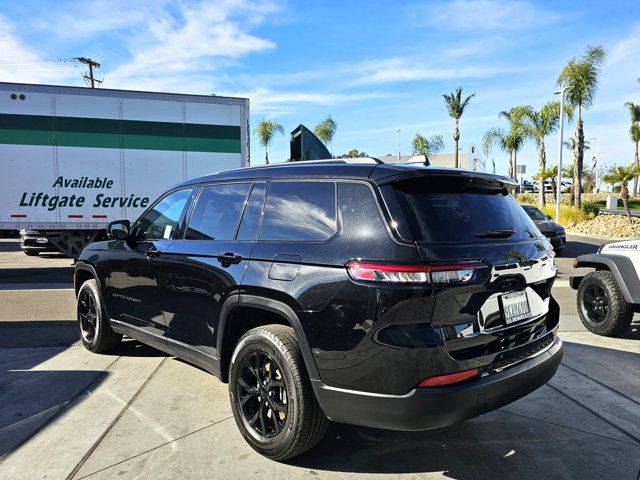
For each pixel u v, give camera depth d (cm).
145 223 459
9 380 438
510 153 3641
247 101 1162
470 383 259
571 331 611
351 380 266
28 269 1180
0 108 1034
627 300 546
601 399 399
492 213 306
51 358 501
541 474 293
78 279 554
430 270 250
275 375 305
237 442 328
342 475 291
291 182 328
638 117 4272
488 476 291
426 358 248
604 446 326
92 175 1084
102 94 1077
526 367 288
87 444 323
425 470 298
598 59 2522
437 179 293
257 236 333
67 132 1066
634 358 501
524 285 296
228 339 345
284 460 304
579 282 629
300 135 984
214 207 382
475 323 265
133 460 304
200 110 1136
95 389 416
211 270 349
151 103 1105
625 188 2331
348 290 266
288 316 291
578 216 2531
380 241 265
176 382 434
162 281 404
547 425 355
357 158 318
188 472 291
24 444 322
